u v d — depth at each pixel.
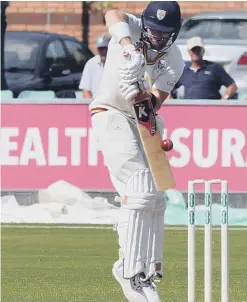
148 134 21.94
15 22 70.88
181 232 39.16
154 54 22.73
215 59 54.03
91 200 41.31
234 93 45.53
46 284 28.67
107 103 22.55
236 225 40.75
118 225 22.41
